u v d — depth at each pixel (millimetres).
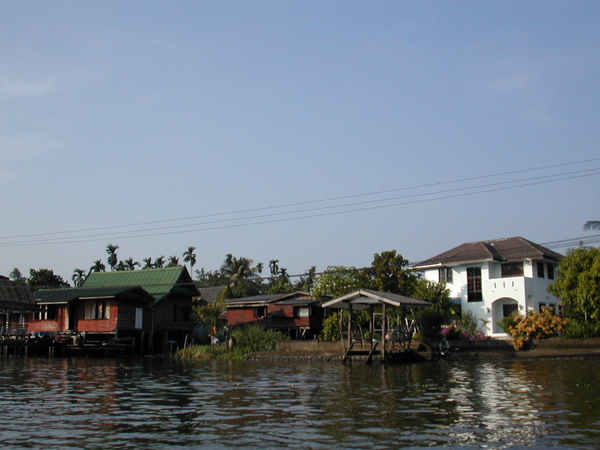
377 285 48781
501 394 20562
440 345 39750
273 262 112438
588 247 41375
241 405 18719
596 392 20688
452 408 17469
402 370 32062
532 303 48219
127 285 64438
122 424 15359
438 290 47688
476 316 49594
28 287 59438
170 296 62438
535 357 37469
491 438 13188
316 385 24672
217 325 55188
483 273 49969
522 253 49719
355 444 12734
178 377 29703
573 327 39562
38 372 33844
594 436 13297
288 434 13859
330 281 52000
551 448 12219
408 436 13477
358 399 19797
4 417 16609
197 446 12742
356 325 49125
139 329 58219
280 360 43469
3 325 58344
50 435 14008
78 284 107125
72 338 54062
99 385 25656
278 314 62875
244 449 12414
